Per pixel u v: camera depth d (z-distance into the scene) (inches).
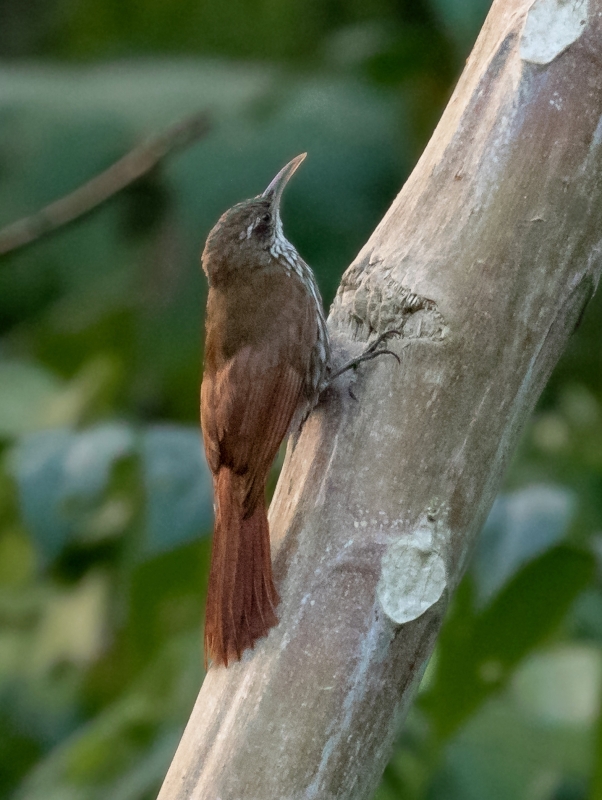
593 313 436.1
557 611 287.0
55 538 321.1
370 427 236.7
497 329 235.0
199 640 345.7
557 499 309.3
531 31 239.6
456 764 304.0
